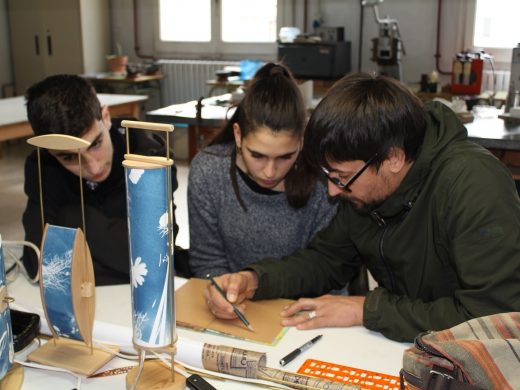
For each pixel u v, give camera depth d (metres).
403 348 1.17
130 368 1.08
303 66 4.88
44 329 1.17
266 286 1.39
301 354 1.14
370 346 1.18
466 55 4.31
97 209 1.71
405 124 1.15
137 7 6.46
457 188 1.20
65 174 1.74
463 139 1.30
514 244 1.12
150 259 0.93
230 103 3.73
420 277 1.37
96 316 1.31
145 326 0.96
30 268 1.50
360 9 5.48
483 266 1.14
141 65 6.15
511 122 2.96
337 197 1.37
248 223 1.68
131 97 4.58
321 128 1.16
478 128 2.83
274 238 1.68
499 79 5.04
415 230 1.32
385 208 1.30
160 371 1.03
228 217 1.69
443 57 5.31
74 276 1.02
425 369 0.90
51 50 6.41
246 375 1.03
